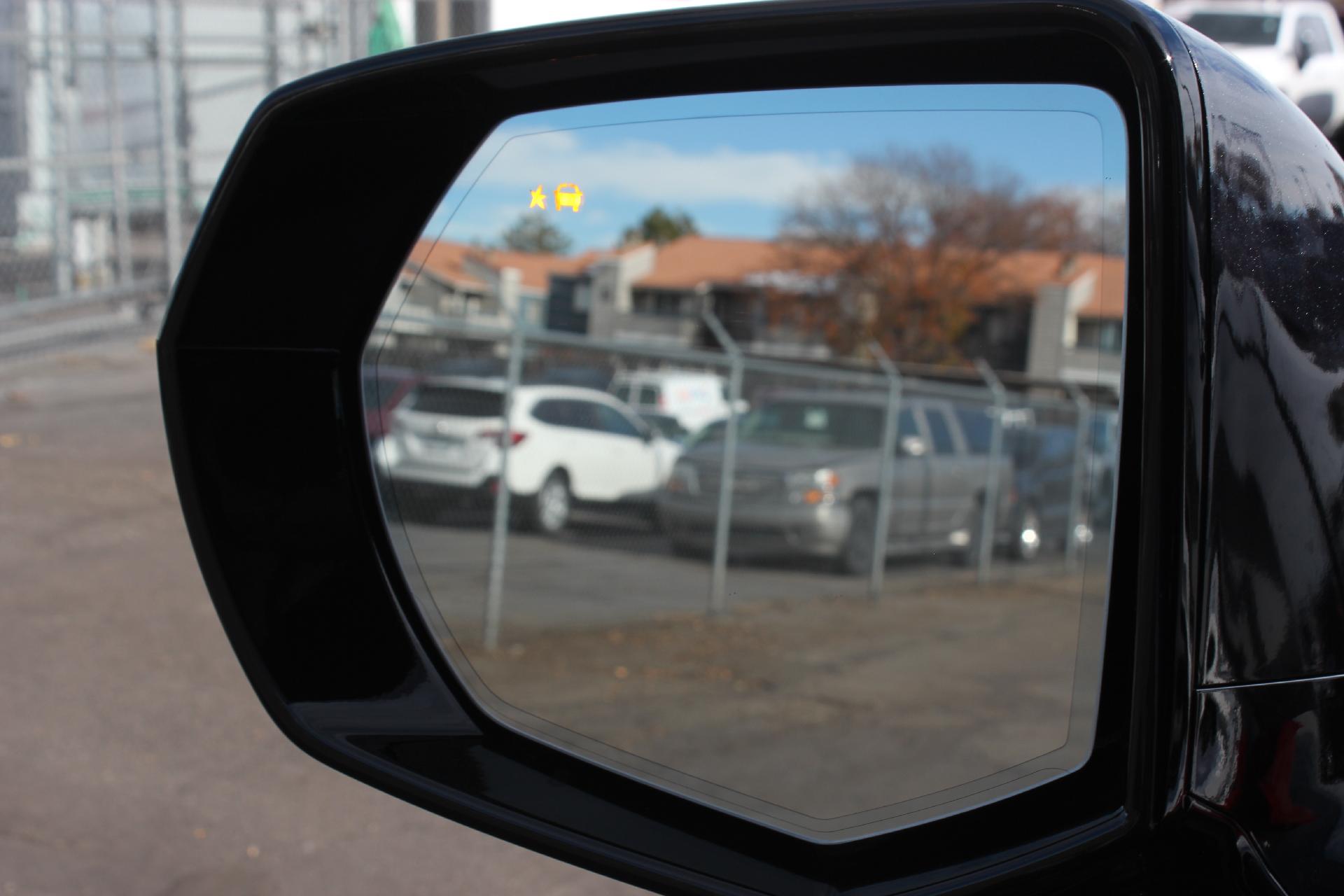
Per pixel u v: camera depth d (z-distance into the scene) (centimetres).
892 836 87
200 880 338
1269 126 89
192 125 1068
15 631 524
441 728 108
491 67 110
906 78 92
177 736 435
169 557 651
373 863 357
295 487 117
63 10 1088
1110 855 73
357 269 120
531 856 371
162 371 109
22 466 802
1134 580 75
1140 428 76
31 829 356
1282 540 77
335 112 112
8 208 1084
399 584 121
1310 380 82
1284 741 74
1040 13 84
